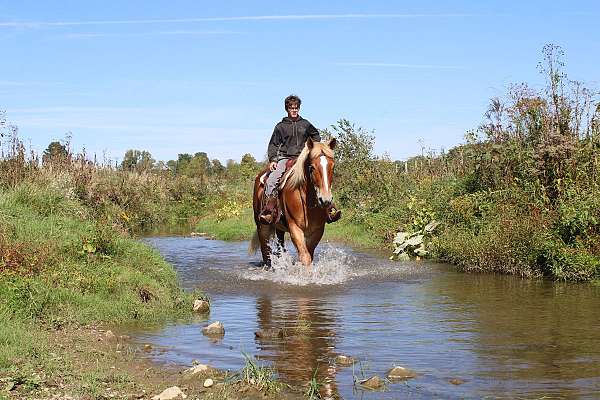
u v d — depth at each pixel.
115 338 6.55
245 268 11.88
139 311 7.68
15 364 5.37
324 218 10.63
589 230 10.41
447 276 10.69
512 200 12.60
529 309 7.75
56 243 9.31
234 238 18.94
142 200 26.86
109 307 7.65
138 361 5.74
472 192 14.73
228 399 4.69
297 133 11.34
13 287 7.33
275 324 7.17
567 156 12.23
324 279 10.38
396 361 5.59
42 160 17.16
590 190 11.23
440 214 14.64
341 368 5.41
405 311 7.76
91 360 5.70
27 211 11.18
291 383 5.05
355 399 4.64
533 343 6.11
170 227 25.02
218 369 5.46
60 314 7.29
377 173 20.83
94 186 21.28
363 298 8.70
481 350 5.89
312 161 10.05
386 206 19.05
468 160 16.31
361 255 13.97
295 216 10.55
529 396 4.62
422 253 13.23
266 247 12.08
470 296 8.74
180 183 33.59
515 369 5.28
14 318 6.75
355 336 6.51
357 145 21.78
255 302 8.57
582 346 5.97
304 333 6.70
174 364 5.65
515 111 13.85
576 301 8.20
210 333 6.77
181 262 12.87
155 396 4.73
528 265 10.59
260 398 4.72
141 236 20.36
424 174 20.69
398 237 14.05
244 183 39.62
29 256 8.43
